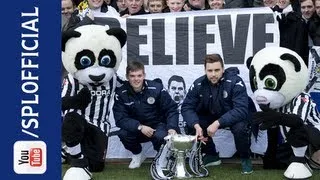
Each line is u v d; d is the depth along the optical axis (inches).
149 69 268.1
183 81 266.7
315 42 274.1
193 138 232.4
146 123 247.6
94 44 227.3
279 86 226.5
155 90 244.5
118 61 234.2
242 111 236.2
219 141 255.8
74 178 221.5
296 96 232.4
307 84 248.4
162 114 248.5
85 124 232.1
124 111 245.6
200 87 243.9
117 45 232.5
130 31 267.1
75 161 225.9
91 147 239.3
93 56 227.8
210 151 253.9
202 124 245.9
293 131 227.5
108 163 261.9
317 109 256.1
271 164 246.7
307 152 245.3
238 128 235.9
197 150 235.9
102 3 286.4
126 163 262.8
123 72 267.0
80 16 261.9
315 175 234.8
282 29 266.4
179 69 266.8
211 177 233.3
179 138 231.3
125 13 295.4
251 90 250.5
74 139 221.3
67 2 281.9
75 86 235.0
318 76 262.1
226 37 264.2
